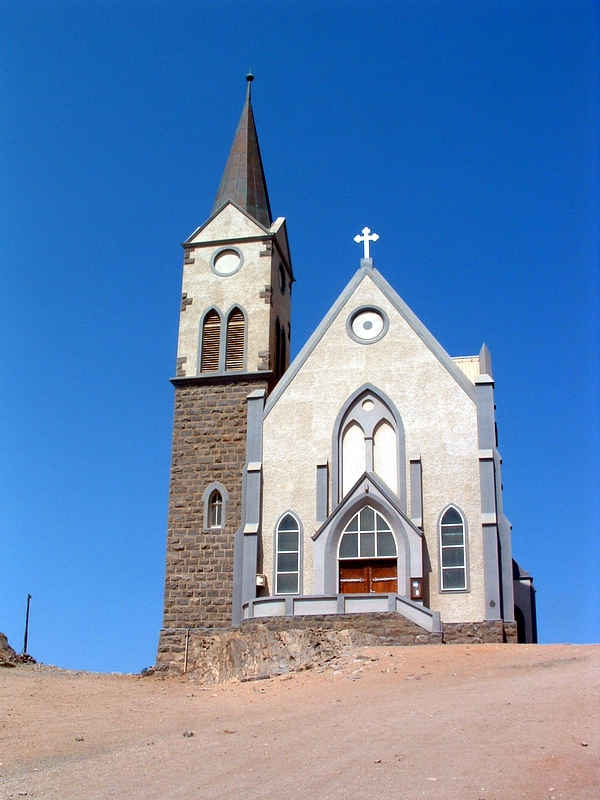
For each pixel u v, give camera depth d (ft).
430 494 139.44
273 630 127.85
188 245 168.86
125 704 97.96
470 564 135.13
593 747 58.34
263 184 181.16
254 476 146.10
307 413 148.05
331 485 143.84
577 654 99.55
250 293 163.32
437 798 50.37
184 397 158.92
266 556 142.72
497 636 130.72
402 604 125.29
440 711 73.46
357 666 104.22
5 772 63.93
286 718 78.48
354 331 150.51
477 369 156.97
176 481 154.10
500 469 139.54
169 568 149.28
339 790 53.26
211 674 129.80
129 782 59.06
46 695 103.35
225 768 61.00
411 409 143.95
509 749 59.21
